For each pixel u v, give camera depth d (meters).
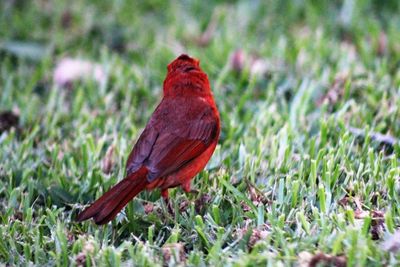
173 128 8.82
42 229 8.74
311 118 11.20
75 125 11.63
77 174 10.00
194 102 9.05
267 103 11.66
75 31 14.92
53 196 9.49
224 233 8.19
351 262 7.30
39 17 15.54
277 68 12.83
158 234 8.55
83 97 12.35
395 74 12.20
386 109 10.88
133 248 8.11
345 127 10.26
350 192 8.85
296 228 8.34
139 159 8.57
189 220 8.60
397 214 8.45
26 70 13.67
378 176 9.12
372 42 13.43
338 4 15.28
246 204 8.91
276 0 15.38
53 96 12.28
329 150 9.67
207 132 8.91
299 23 14.88
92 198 9.51
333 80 12.05
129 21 15.15
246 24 14.68
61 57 13.87
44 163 10.39
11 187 9.62
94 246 8.02
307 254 7.48
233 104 12.00
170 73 9.35
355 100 11.52
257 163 9.74
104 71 13.13
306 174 9.40
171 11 15.41
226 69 12.47
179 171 8.74
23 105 12.15
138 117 11.98
